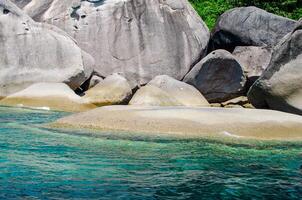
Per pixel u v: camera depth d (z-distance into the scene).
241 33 15.22
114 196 3.80
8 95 12.39
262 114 8.01
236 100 14.16
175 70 14.95
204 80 14.18
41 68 12.98
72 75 13.02
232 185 4.21
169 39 15.20
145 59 14.87
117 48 14.84
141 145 6.10
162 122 7.27
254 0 19.89
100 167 4.82
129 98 13.02
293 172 4.83
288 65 10.23
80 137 6.59
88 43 14.76
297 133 7.28
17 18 13.34
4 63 12.72
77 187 4.04
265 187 4.17
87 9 15.19
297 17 19.25
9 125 7.88
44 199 3.66
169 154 5.60
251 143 6.52
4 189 3.90
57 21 14.92
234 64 14.05
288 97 10.13
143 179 4.37
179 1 15.96
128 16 15.22
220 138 6.74
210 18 19.83
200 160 5.30
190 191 3.99
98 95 12.52
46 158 5.17
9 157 5.16
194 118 7.48
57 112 10.62
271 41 14.94
